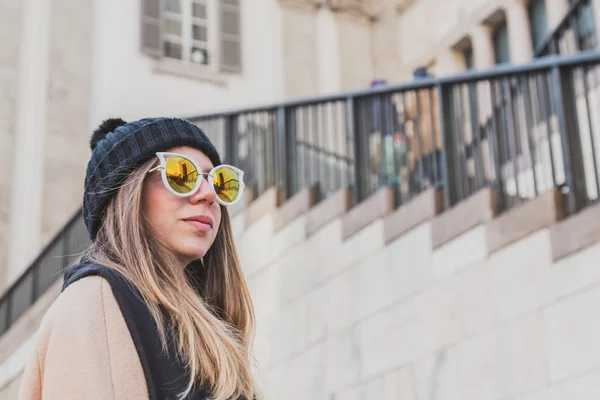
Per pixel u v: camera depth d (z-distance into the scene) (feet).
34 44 41.63
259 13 46.16
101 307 4.50
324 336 19.44
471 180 20.17
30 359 4.61
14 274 38.75
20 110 40.73
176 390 4.53
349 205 20.24
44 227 39.60
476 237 16.60
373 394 17.81
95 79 41.88
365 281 18.83
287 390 20.01
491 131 19.47
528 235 15.58
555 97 16.46
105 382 4.29
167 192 5.20
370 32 47.57
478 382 15.81
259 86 44.78
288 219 21.50
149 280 4.78
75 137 41.11
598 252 14.19
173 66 42.88
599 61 16.02
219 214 5.50
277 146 23.95
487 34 39.68
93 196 5.24
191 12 44.86
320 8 47.50
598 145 22.53
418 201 18.06
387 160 21.67
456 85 19.22
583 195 15.64
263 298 21.70
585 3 21.74
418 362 17.07
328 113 32.42
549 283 14.98
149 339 4.56
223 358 4.86
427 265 17.51
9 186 39.73
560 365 14.46
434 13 43.50
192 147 5.46
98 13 42.65
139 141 5.22
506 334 15.56
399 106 23.47
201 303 5.17
